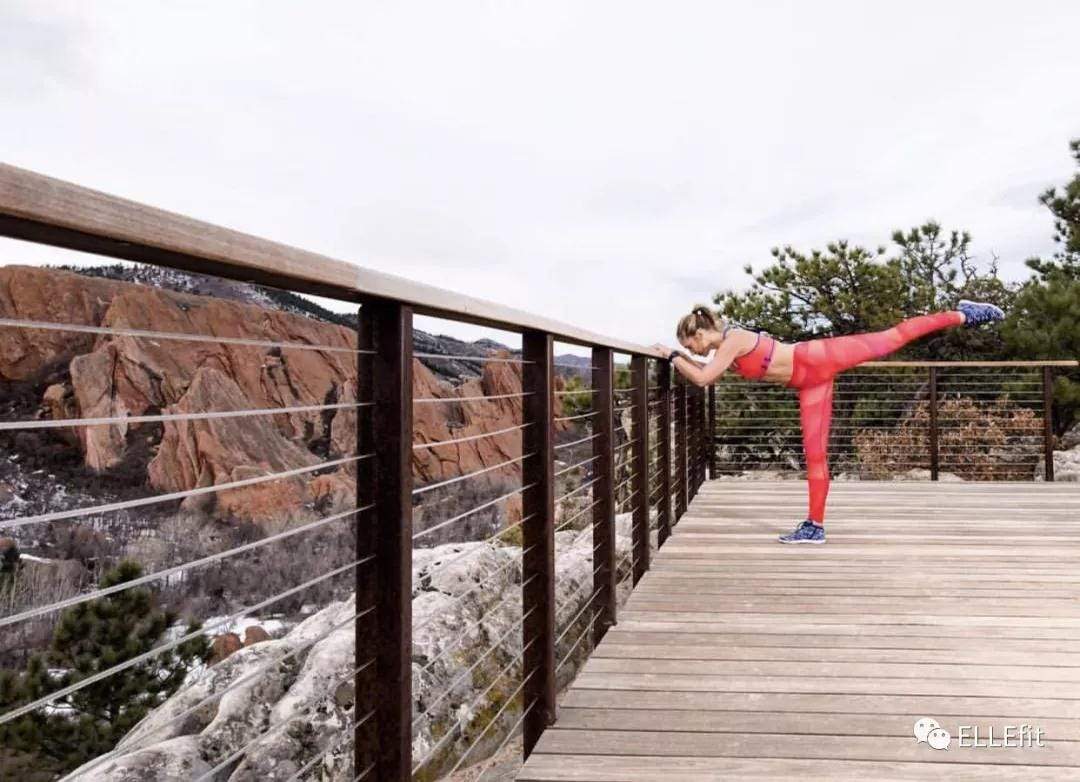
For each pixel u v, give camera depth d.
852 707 2.03
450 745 2.71
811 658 2.40
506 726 2.94
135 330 0.68
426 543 6.75
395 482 1.16
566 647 3.47
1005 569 3.54
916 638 2.58
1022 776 1.66
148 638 7.02
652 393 4.48
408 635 1.17
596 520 2.76
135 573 7.57
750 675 2.26
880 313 11.38
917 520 4.80
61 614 7.10
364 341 1.17
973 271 12.58
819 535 4.12
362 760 1.16
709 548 4.05
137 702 6.93
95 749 6.79
